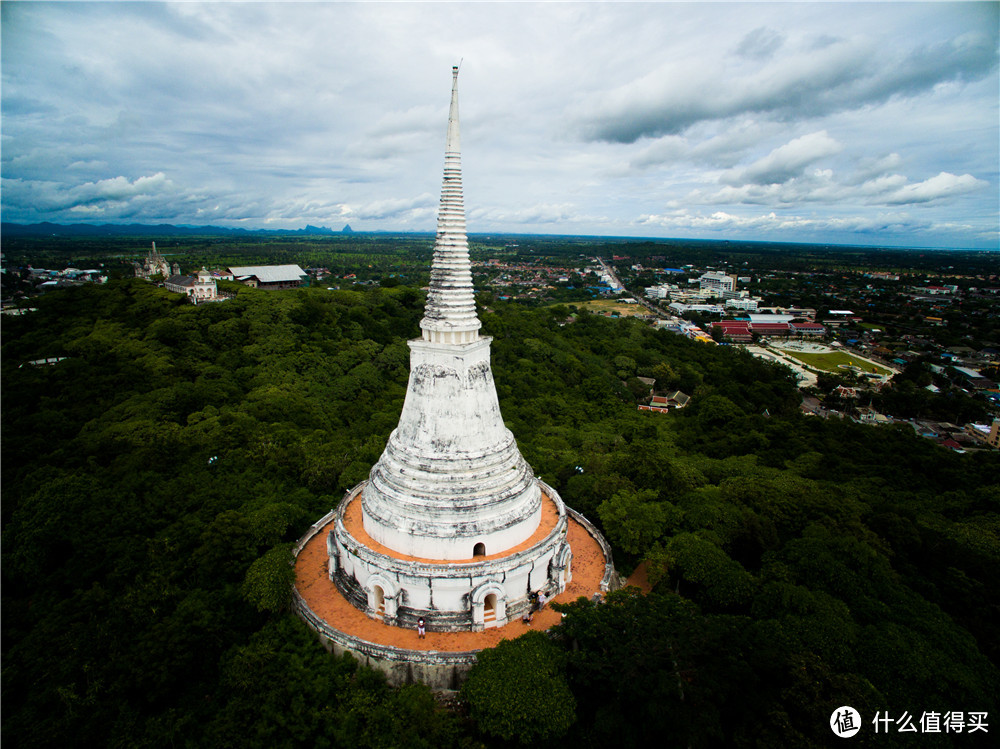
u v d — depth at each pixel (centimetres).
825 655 3919
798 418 11625
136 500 5662
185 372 9762
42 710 3759
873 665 3909
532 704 3503
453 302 4244
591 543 5559
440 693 3956
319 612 4459
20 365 9844
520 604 4441
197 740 3606
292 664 3956
